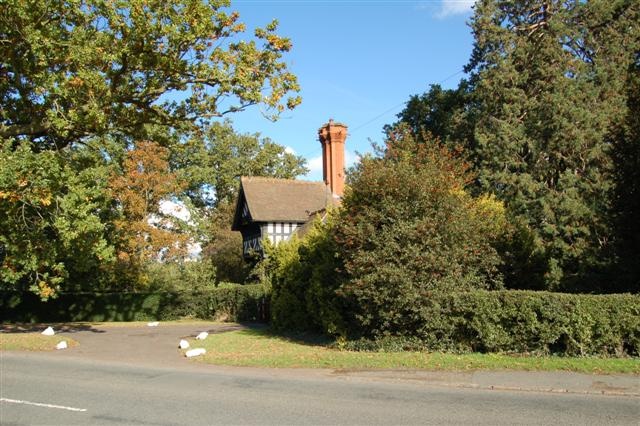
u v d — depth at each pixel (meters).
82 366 13.84
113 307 35.28
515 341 13.14
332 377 11.68
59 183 18.56
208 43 18.97
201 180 54.53
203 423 7.70
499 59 34.47
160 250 40.50
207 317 35.38
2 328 26.56
